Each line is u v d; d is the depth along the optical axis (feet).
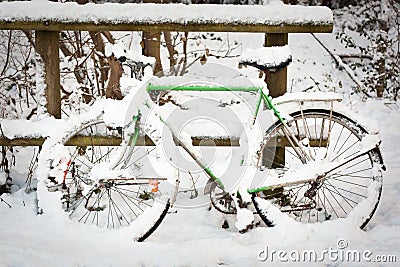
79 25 13.01
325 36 32.19
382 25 29.40
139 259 11.21
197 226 12.79
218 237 12.26
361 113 23.02
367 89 26.89
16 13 12.89
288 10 12.98
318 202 13.60
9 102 15.39
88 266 10.98
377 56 27.99
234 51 28.68
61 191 12.78
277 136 13.46
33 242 11.82
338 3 34.73
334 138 18.75
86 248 11.62
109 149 13.75
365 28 32.63
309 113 12.71
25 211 13.12
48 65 13.44
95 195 13.23
